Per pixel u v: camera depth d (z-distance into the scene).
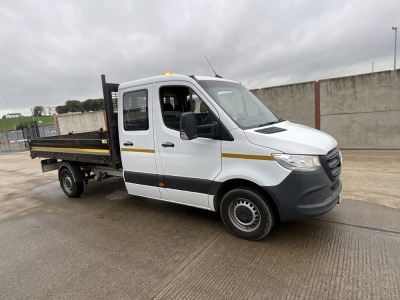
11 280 3.23
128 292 2.84
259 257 3.29
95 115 17.64
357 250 3.27
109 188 7.15
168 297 2.72
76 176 6.26
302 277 2.86
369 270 2.88
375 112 9.41
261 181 3.34
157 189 4.50
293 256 3.25
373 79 9.27
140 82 4.44
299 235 3.73
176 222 4.55
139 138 4.55
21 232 4.68
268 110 4.67
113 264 3.41
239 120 3.71
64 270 3.36
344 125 9.98
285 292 2.66
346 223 3.99
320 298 2.54
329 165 3.33
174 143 4.10
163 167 4.31
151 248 3.74
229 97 4.08
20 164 13.63
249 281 2.86
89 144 5.48
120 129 4.83
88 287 2.98
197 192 4.00
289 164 3.19
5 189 8.25
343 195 5.17
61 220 5.11
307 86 10.40
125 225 4.61
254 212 3.58
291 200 3.23
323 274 2.87
